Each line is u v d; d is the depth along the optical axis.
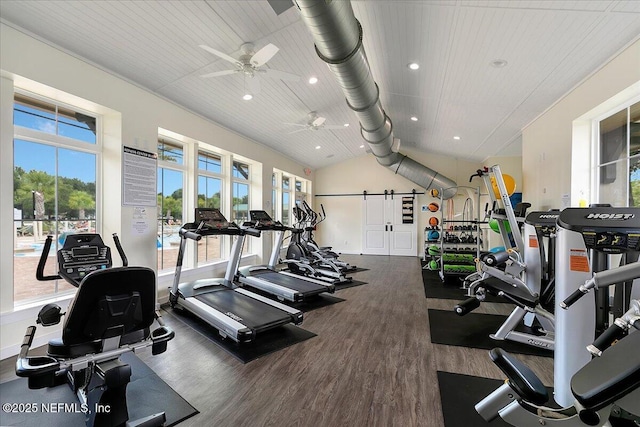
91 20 2.90
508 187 5.34
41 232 3.28
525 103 4.58
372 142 6.32
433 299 4.94
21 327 2.91
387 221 10.45
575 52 3.14
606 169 3.65
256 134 6.63
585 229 1.98
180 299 4.06
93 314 1.70
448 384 2.43
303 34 3.56
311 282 5.25
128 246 3.89
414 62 3.94
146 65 3.70
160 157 4.82
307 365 2.73
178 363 2.75
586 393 0.95
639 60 2.83
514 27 2.90
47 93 3.18
